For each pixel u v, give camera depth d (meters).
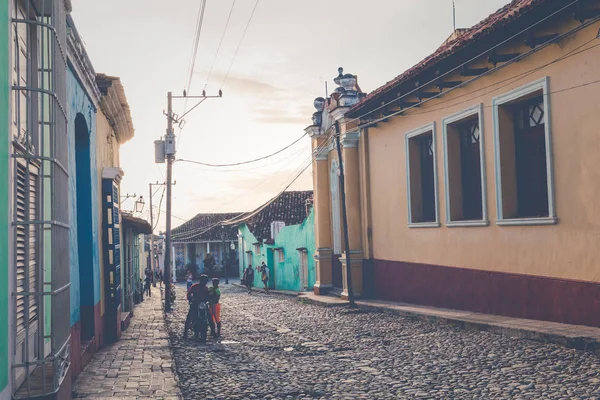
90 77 10.95
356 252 21.62
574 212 11.18
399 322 15.18
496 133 13.52
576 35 10.97
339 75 23.56
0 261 4.39
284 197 49.31
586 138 10.82
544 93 11.81
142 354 11.77
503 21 11.54
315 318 17.80
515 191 13.48
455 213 15.88
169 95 26.77
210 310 14.59
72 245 8.84
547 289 11.95
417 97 16.73
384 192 20.16
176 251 65.31
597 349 9.30
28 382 4.96
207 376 9.56
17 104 5.54
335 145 24.02
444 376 8.65
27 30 6.28
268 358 11.18
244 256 52.44
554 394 7.22
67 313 5.94
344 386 8.44
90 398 7.87
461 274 15.29
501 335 11.57
